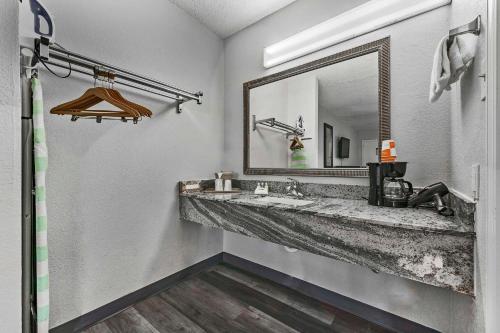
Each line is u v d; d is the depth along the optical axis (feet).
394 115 4.82
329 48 5.73
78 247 4.61
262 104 7.06
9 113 1.75
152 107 5.92
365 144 5.20
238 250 7.64
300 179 6.26
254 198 5.71
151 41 5.88
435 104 4.37
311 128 6.04
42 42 3.14
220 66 7.94
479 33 2.57
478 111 2.62
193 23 6.98
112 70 4.47
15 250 1.80
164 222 6.22
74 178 4.54
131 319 4.92
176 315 5.07
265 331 4.59
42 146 2.94
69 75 4.31
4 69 1.72
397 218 3.47
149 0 5.84
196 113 7.11
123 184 5.34
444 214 3.57
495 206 2.06
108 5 5.03
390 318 4.78
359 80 5.29
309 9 6.02
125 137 5.37
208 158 7.52
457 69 2.86
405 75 4.69
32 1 3.29
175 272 6.50
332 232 3.83
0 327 1.72
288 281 6.39
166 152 6.26
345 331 4.65
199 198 6.00
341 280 5.45
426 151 4.47
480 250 2.52
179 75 6.58
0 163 1.71
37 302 2.87
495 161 2.06
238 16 6.92
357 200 5.21
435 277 2.97
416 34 4.58
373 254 3.43
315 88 5.97
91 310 4.78
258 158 7.16
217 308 5.33
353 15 5.21
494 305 2.10
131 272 5.48
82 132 4.65
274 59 6.61
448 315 4.17
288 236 4.38
